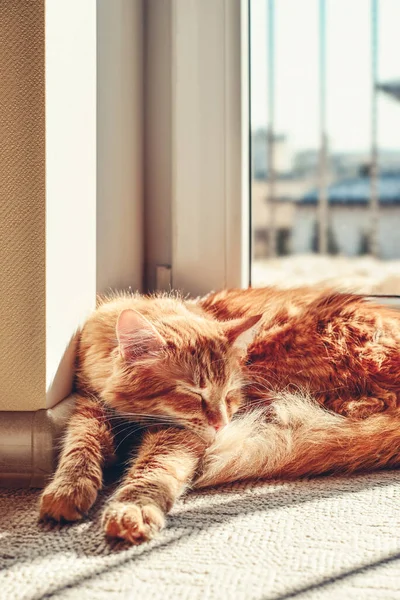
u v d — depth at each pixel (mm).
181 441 1142
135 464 1070
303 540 838
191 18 1607
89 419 1176
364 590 704
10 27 1032
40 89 1037
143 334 1204
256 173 3395
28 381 1086
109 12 1424
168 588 717
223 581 731
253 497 1014
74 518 917
